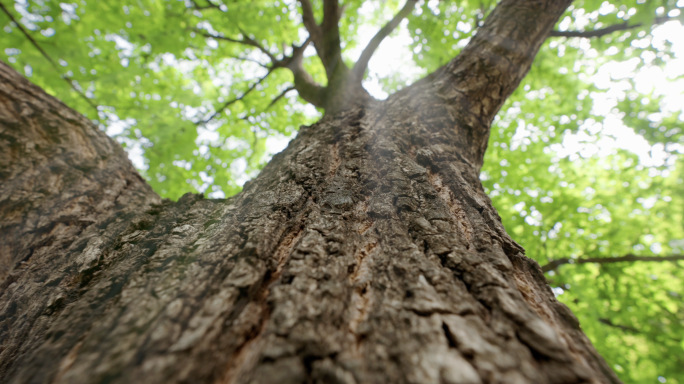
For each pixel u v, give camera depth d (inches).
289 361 21.1
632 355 176.6
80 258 47.1
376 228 39.2
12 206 59.8
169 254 39.1
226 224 42.6
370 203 44.4
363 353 22.8
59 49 132.0
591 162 205.8
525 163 196.5
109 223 60.6
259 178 59.9
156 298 28.8
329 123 79.9
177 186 167.2
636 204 200.5
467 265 31.1
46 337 30.7
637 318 172.7
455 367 20.5
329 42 141.0
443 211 41.1
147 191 83.3
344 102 105.6
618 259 177.2
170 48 162.6
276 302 26.3
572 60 173.3
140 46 159.5
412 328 23.9
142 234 52.1
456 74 87.7
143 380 20.0
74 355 25.1
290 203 44.5
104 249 48.8
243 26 179.3
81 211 64.6
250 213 43.1
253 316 26.3
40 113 74.5
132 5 139.0
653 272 186.4
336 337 23.9
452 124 72.4
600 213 195.2
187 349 22.1
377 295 28.5
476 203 45.7
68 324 30.6
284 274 29.8
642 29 128.2
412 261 31.7
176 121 166.7
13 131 69.2
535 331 23.5
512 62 91.0
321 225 38.3
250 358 22.3
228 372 21.7
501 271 31.7
